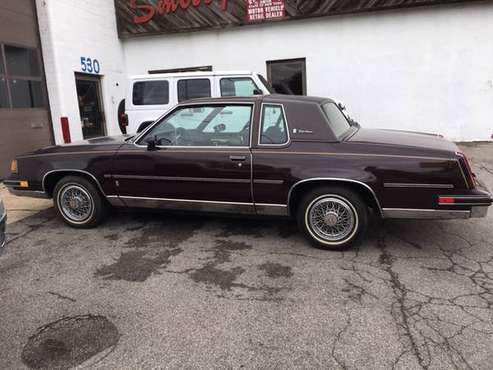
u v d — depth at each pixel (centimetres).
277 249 445
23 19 878
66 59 963
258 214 460
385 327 298
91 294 356
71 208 522
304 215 437
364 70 1056
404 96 1048
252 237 482
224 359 268
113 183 496
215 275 387
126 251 449
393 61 1036
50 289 367
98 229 521
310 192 431
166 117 485
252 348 278
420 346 275
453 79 1017
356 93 1072
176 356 272
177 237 488
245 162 443
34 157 527
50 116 955
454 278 371
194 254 437
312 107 440
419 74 1030
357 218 421
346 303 332
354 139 438
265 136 446
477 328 294
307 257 423
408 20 1009
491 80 1000
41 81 930
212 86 829
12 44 848
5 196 699
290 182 430
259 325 304
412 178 400
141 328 304
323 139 430
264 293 352
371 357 266
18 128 862
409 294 344
